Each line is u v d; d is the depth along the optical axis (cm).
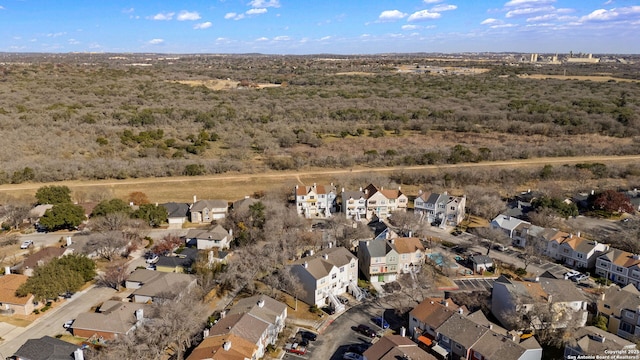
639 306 5847
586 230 9388
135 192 10650
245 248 8038
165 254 7975
